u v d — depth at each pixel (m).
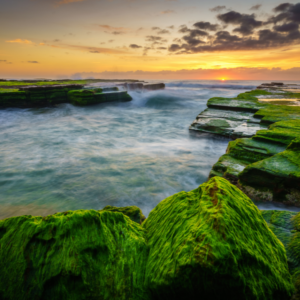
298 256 2.21
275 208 5.62
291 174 5.36
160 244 1.96
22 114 23.03
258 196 5.89
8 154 11.34
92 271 1.71
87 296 1.63
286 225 2.89
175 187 7.74
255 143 8.14
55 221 1.89
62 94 28.53
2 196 7.11
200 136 13.41
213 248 1.44
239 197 2.16
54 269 1.67
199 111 25.47
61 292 1.62
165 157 10.77
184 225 1.89
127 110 27.09
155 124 19.02
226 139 12.15
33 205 6.60
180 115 23.19
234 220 1.68
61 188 7.66
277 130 8.55
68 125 18.78
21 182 8.12
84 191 7.43
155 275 1.65
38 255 1.74
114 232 2.09
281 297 1.66
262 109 13.89
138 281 1.75
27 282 1.65
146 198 6.99
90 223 1.94
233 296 1.40
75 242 1.80
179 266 1.47
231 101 17.08
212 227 1.59
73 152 11.69
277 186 5.62
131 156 10.96
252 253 1.54
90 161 10.30
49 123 19.58
